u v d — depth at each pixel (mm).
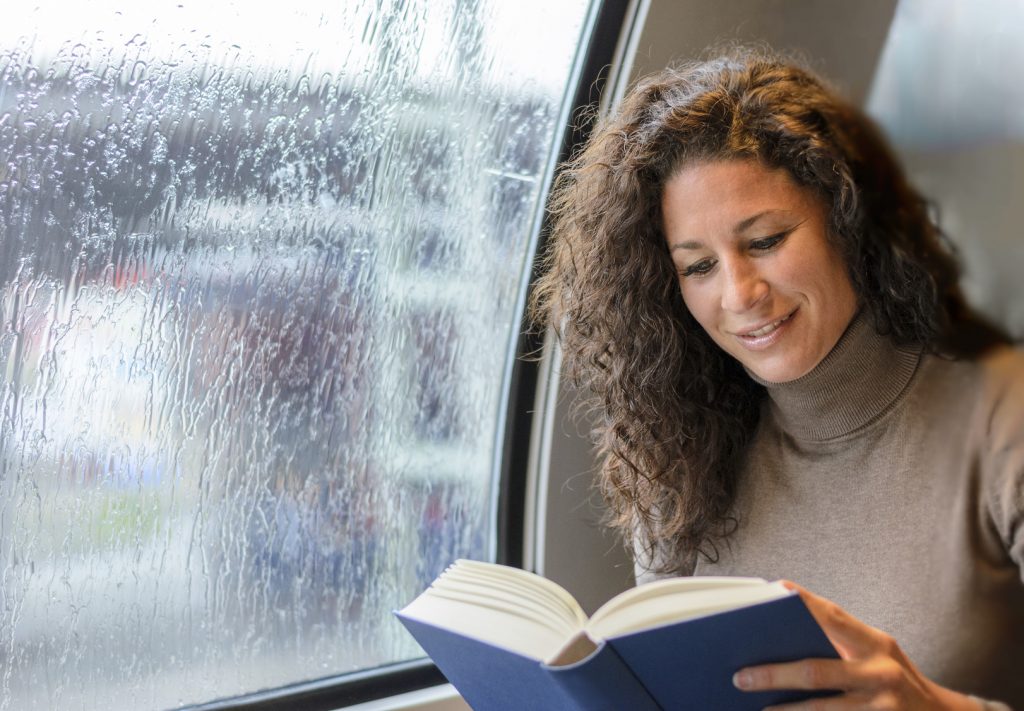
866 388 1177
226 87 1483
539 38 1753
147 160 1427
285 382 1615
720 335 1235
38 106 1328
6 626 1366
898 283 1155
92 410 1421
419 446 1801
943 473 1119
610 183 1312
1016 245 1624
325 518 1687
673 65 1748
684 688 847
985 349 1152
